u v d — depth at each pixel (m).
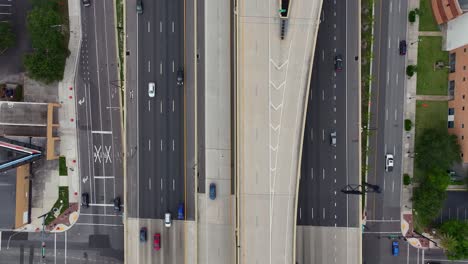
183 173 67.69
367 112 68.31
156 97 67.69
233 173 66.56
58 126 70.00
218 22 65.56
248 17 60.22
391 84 69.19
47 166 70.62
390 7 68.62
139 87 67.62
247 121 60.97
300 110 60.94
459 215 70.19
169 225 66.81
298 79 60.72
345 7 66.44
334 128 66.62
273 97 60.75
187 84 67.31
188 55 67.19
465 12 61.88
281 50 60.50
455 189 70.38
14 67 69.88
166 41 67.25
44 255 71.50
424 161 66.69
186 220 67.69
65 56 67.50
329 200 66.62
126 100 67.31
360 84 65.00
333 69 66.81
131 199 68.19
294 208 61.06
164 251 68.00
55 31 64.50
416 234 69.88
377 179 69.75
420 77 69.31
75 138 70.31
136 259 68.12
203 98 66.50
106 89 69.75
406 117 69.50
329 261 66.31
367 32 67.94
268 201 61.47
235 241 66.12
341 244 66.12
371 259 70.06
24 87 70.00
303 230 67.00
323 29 66.94
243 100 60.84
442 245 65.88
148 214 68.06
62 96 69.81
